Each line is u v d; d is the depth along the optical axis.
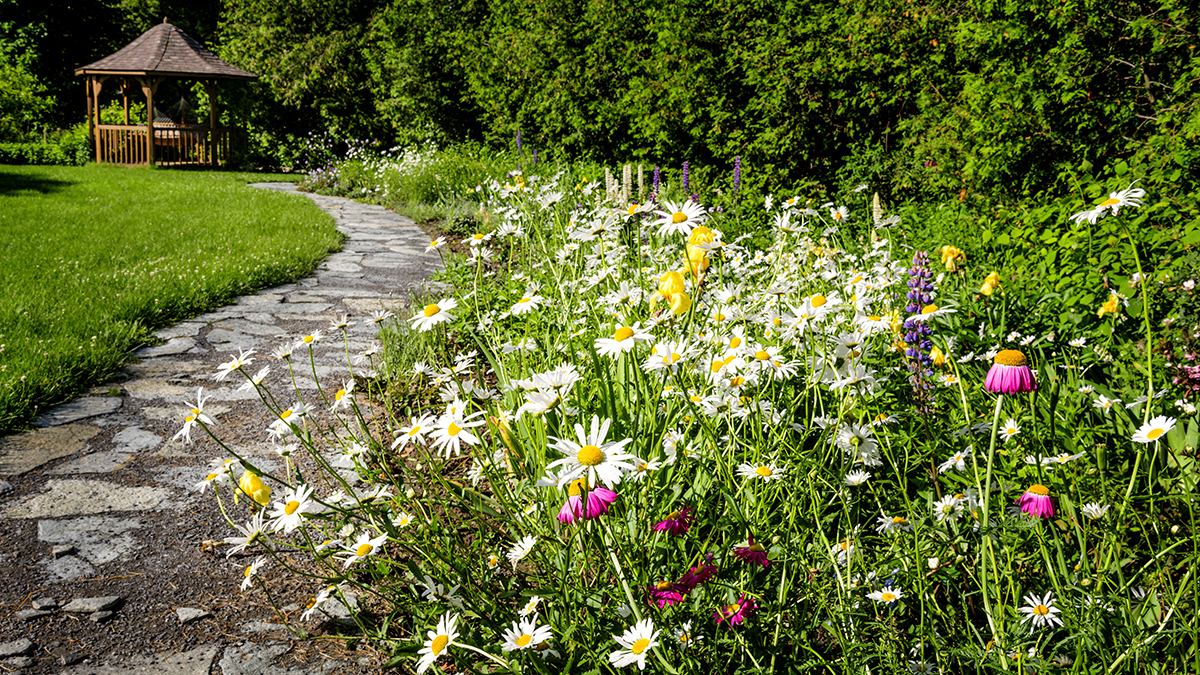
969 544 1.88
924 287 3.31
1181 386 2.60
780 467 2.03
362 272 7.18
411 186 12.68
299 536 2.69
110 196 11.57
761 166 10.18
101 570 2.49
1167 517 1.99
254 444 3.42
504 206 7.95
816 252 4.17
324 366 4.47
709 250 2.45
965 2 8.53
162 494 2.99
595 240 3.89
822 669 1.68
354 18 22.03
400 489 2.30
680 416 2.17
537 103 14.56
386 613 2.28
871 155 8.82
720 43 10.82
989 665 1.50
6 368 3.84
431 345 4.22
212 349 4.77
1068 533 1.86
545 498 2.04
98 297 5.40
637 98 11.88
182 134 19.81
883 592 1.71
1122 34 6.23
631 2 12.87
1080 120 6.38
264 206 11.02
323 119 22.38
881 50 9.18
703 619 1.69
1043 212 4.22
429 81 18.27
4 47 21.73
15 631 2.18
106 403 3.87
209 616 2.29
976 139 7.02
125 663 2.07
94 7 27.66
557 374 1.88
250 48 22.12
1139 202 1.81
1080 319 3.27
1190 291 3.01
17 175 14.13
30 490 2.98
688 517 1.95
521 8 15.09
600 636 1.72
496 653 1.80
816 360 2.25
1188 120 5.27
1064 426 2.32
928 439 2.25
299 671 2.06
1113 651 1.53
